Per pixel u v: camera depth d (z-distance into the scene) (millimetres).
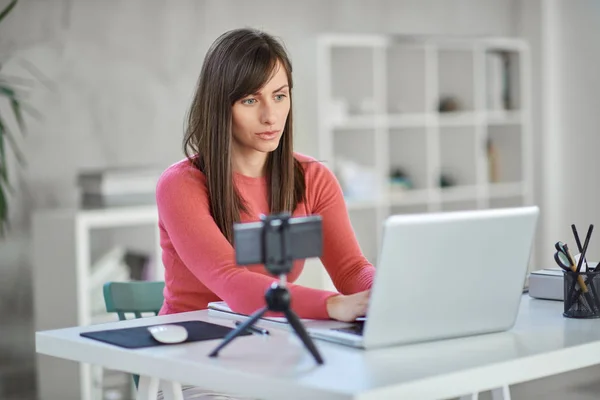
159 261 5543
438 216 1967
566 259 2395
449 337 2084
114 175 5660
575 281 2322
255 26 6590
